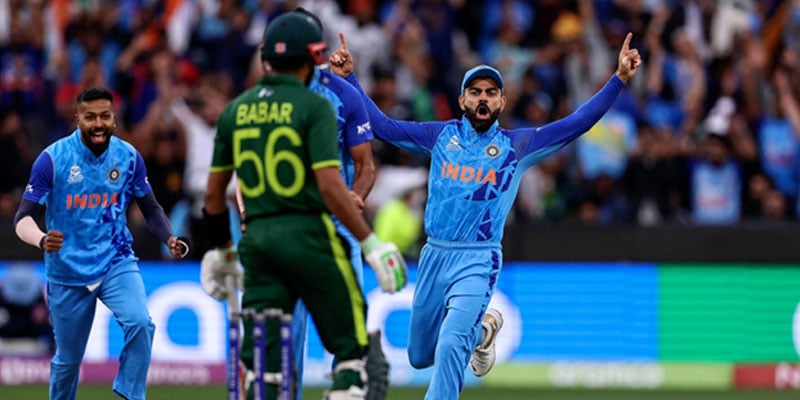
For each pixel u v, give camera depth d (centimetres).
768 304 4550
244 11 5453
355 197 2530
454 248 2819
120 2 5534
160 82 5181
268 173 2230
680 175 5075
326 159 2188
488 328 2942
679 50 5462
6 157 5041
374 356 2733
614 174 5100
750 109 5347
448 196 2825
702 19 5628
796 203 5238
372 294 4503
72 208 2861
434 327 2884
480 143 2841
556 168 5112
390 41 5466
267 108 2233
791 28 5678
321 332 2262
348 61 2820
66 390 2988
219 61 5403
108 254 2888
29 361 4528
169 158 4947
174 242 2884
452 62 5503
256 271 2247
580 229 4556
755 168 5200
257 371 2189
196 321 4516
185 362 4509
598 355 4541
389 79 5119
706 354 4541
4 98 5262
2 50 5338
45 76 5356
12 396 4109
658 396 4256
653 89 5400
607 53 5512
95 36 5419
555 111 5322
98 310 4506
